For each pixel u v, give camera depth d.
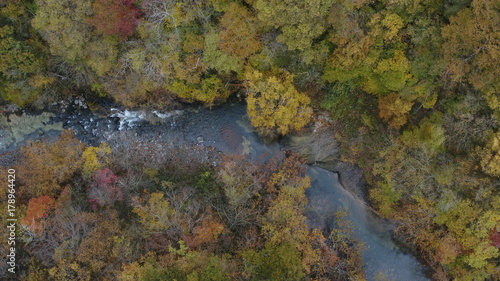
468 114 23.38
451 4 21.59
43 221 24.23
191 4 23.56
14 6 23.52
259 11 23.00
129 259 23.59
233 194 25.95
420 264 26.72
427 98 24.45
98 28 22.94
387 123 27.12
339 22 22.39
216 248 24.50
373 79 25.50
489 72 21.19
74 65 26.59
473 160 24.30
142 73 26.36
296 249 24.64
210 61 25.11
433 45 22.70
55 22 22.34
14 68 24.70
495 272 24.66
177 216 24.67
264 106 25.28
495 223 23.62
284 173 27.86
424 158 25.30
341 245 26.67
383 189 27.27
